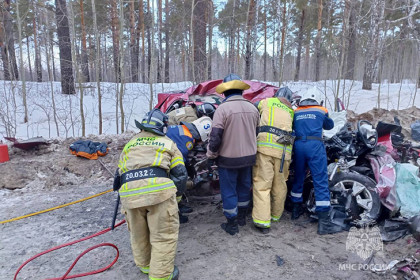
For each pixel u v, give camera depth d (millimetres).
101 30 15070
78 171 5840
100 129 9164
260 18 18359
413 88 15430
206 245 3342
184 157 3551
